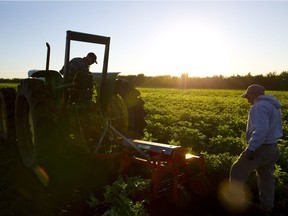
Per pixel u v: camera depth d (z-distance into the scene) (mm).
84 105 5566
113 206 4371
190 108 17672
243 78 52938
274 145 4473
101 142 5531
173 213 4582
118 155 5062
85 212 4555
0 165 6277
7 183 5473
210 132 10359
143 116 6508
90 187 5309
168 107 16781
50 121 5262
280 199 5137
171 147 4641
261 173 4711
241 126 11430
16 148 7172
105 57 5770
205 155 6539
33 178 5703
